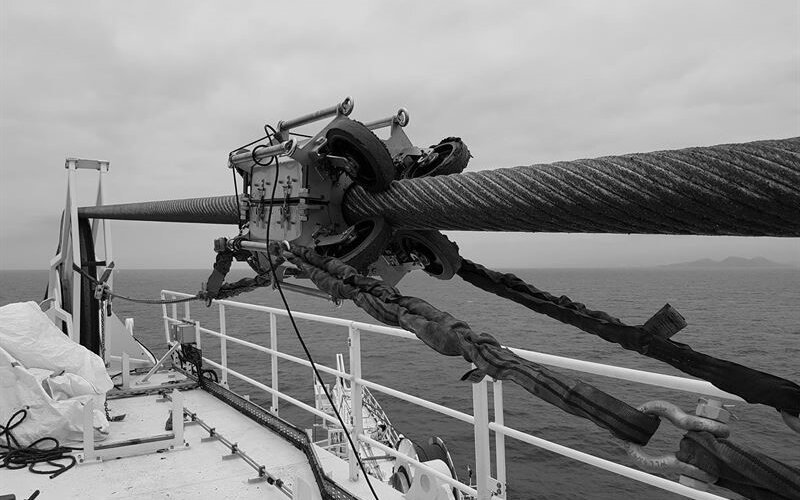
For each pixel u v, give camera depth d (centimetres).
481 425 337
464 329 133
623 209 111
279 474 448
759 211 95
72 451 480
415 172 205
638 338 137
